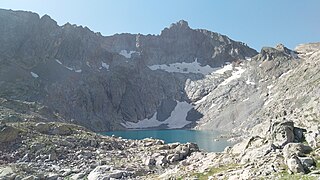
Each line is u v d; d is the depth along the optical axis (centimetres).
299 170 2583
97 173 3794
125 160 5019
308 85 16212
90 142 6066
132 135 15462
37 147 5125
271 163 2936
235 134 14312
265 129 4222
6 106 9044
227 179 2817
